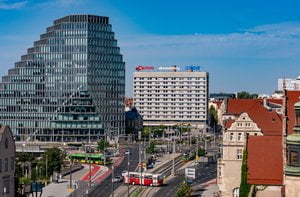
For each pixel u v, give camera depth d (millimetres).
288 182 62906
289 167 63125
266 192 86500
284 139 86438
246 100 156125
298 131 63344
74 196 140000
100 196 143375
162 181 163000
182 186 135375
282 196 71312
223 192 114000
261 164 87875
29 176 164000
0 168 110250
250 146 89812
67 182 168375
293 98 100812
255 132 116000
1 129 112812
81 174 190125
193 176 161875
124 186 161750
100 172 194625
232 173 113375
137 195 144625
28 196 130625
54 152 181500
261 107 128750
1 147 110562
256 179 86938
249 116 118000
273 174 86688
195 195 141375
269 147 89188
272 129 119125
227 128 115875
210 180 171000
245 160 88750
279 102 183250
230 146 114062
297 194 62406
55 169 178125
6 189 112812
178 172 193250
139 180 164125
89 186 157500
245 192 87312
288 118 93062
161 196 143125
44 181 164875
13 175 116188
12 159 115750
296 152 62656
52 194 144250
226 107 154000
